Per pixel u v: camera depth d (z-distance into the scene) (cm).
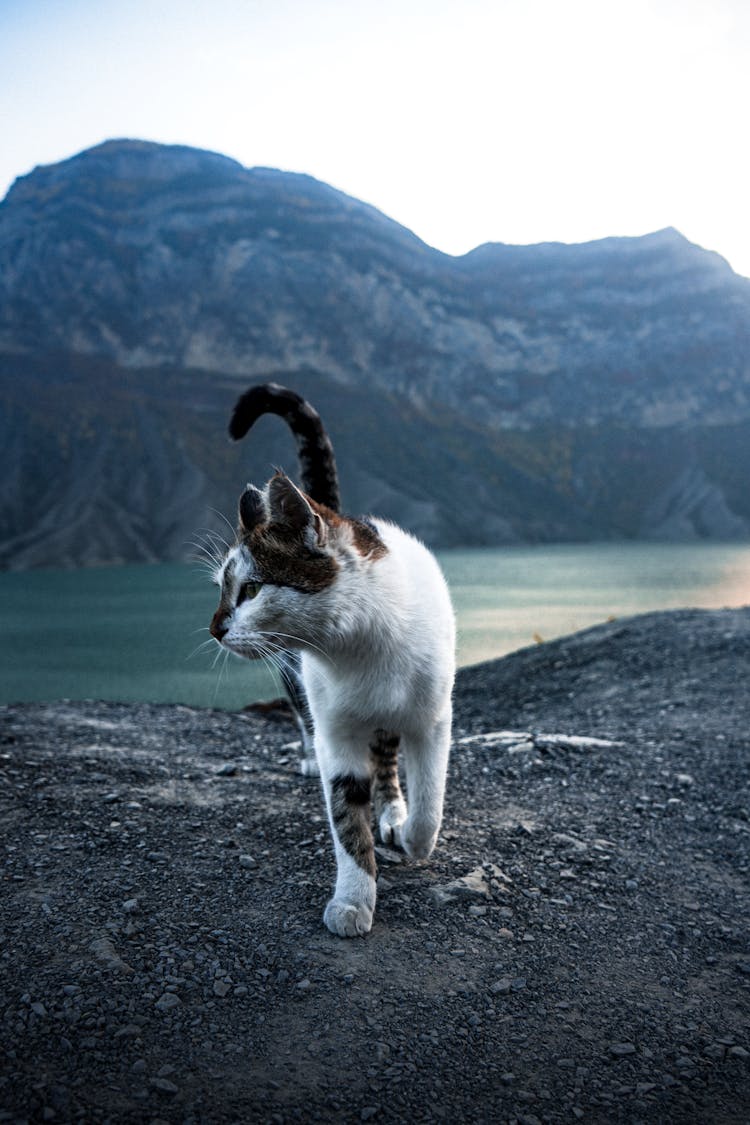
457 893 62
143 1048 45
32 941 54
